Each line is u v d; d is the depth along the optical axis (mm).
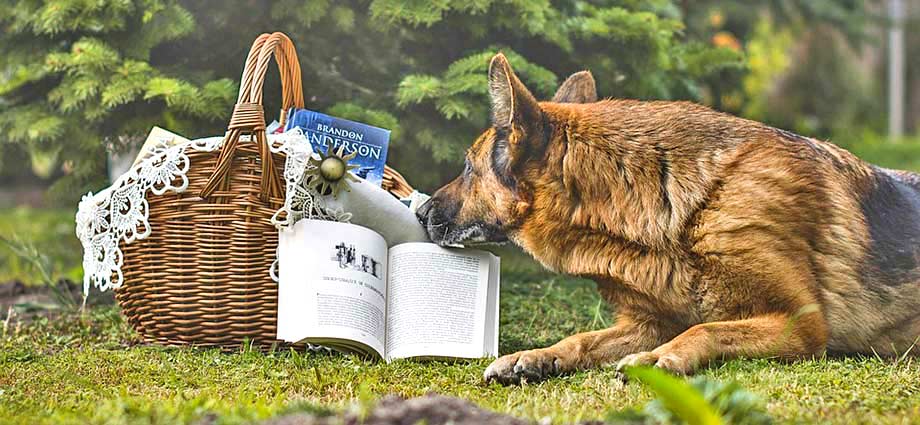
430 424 2590
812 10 10688
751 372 3512
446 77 5625
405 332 4043
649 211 3842
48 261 6473
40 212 11633
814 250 3812
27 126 5656
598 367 3920
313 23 5750
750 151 3838
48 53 5742
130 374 3688
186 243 4035
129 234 4094
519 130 3971
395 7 5535
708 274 3807
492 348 4102
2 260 8047
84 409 3062
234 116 3918
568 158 3941
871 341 3951
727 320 3852
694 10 9172
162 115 5648
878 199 4062
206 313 4066
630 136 3906
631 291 3982
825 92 18266
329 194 4078
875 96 20109
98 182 6062
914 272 3949
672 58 6582
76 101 5461
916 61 21219
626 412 2678
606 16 6082
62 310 5422
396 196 4801
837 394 3170
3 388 3486
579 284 6105
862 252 3871
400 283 4113
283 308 3891
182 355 3965
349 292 3908
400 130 5594
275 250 4039
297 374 3629
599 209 3918
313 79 5852
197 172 4008
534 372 3645
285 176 3939
